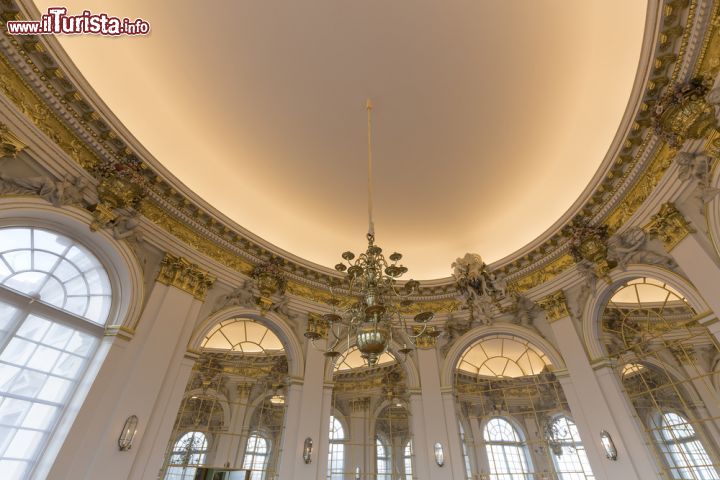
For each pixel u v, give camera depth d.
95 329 6.29
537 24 6.10
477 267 9.55
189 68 6.80
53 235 6.12
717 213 5.31
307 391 8.50
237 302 8.47
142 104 7.12
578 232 7.97
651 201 6.58
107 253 6.68
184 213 7.93
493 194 9.30
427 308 10.61
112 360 6.07
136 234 7.04
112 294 6.67
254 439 11.65
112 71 6.58
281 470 7.51
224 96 7.26
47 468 5.01
